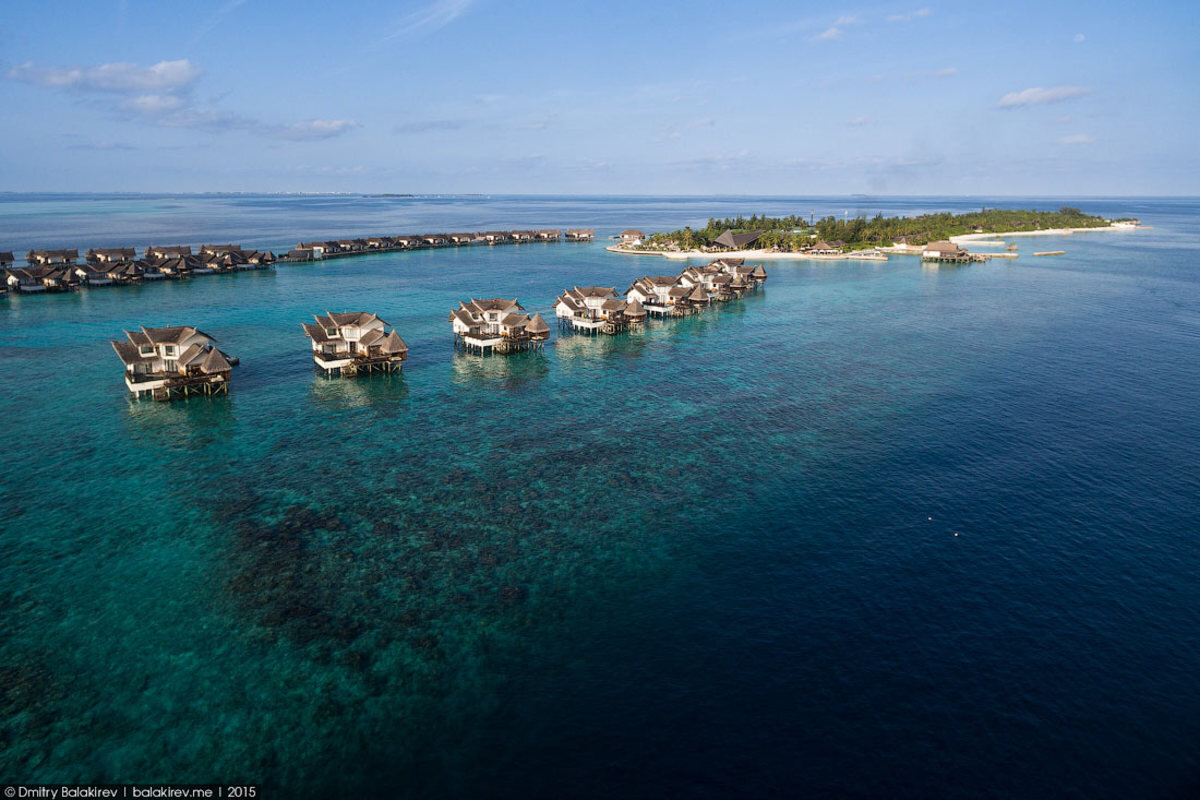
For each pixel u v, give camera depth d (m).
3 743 24.81
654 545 38.44
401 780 23.42
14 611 32.31
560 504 43.31
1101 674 28.22
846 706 26.55
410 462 49.94
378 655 29.55
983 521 40.59
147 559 36.91
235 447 52.34
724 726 25.64
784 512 42.03
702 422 57.97
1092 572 35.34
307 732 25.48
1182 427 55.47
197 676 28.27
